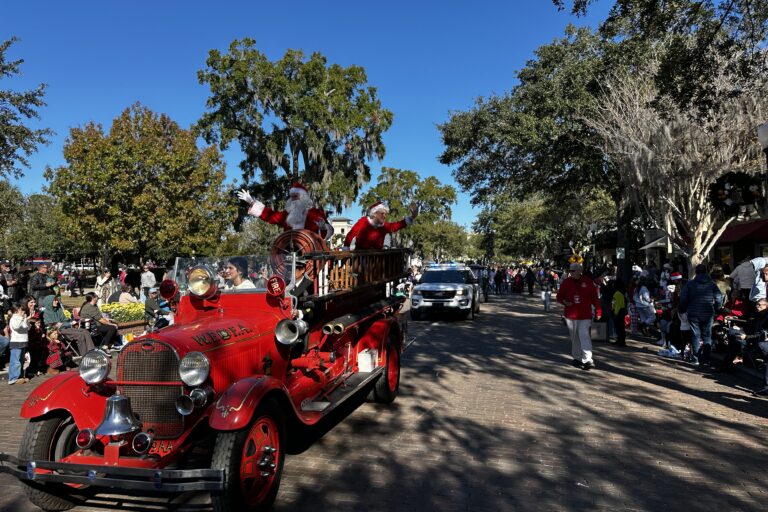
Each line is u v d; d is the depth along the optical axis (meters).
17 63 14.35
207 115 28.89
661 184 15.34
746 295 11.16
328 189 28.33
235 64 27.62
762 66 10.80
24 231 43.56
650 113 15.22
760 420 6.49
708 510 4.15
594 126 16.91
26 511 4.24
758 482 4.68
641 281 15.20
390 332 7.60
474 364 10.16
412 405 7.23
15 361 9.09
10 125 14.34
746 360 9.46
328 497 4.37
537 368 9.73
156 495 4.53
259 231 47.41
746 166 13.99
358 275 6.65
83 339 10.62
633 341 13.15
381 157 30.47
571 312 9.72
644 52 15.98
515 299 29.91
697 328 10.02
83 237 24.09
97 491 4.57
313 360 5.55
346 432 6.06
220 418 3.74
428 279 19.00
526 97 19.77
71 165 23.38
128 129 23.95
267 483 4.12
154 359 4.08
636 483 4.65
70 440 4.37
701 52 10.72
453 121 21.45
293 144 29.31
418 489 4.52
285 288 5.07
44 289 13.38
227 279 5.38
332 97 28.62
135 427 3.97
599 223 39.09
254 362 4.71
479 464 5.09
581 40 18.69
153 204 23.52
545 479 4.74
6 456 3.90
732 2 10.16
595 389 8.10
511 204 53.09
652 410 6.94
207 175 25.69
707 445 5.62
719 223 20.30
